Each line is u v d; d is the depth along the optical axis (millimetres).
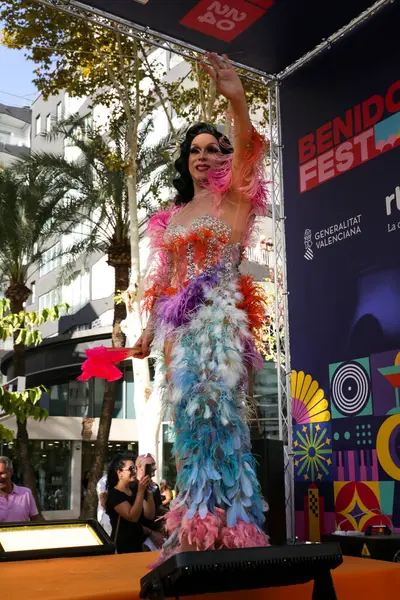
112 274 27203
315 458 5617
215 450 1943
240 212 2213
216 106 14680
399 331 5047
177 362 2047
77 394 25141
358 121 5574
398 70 5258
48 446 21906
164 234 2309
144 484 4984
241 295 2180
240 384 2107
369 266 5352
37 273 33844
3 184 17594
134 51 14734
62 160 17516
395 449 4953
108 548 2648
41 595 1594
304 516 5637
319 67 5988
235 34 5793
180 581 1348
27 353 26484
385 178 5289
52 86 15812
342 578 1907
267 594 1815
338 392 5488
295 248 6062
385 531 4535
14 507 5344
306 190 6012
